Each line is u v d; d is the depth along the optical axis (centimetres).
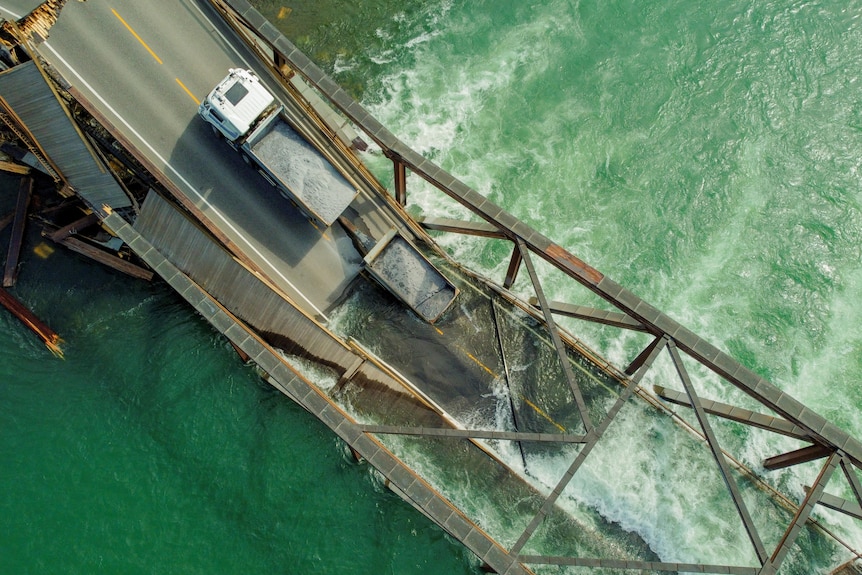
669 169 5134
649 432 4447
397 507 4250
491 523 4188
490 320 4481
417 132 5091
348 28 5234
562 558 3244
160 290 4581
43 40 3822
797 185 5112
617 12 5381
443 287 4234
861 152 5153
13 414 4222
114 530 4059
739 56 5356
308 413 4375
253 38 4272
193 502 4162
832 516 4422
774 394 3400
